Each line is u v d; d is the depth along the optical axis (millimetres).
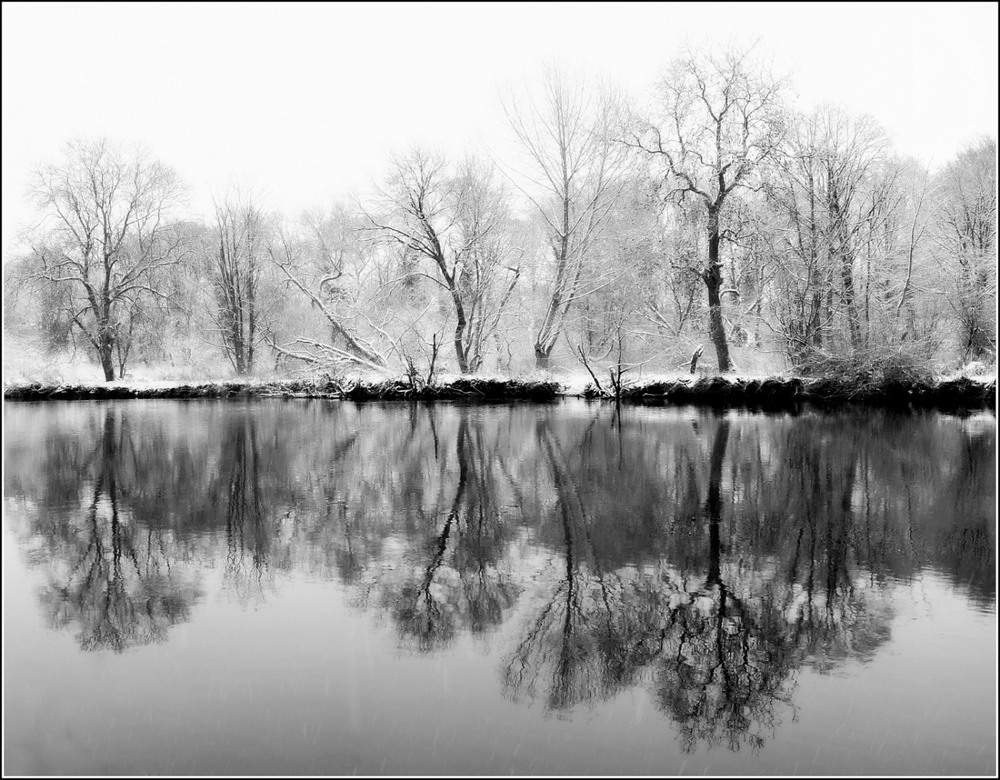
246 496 15188
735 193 33812
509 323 42000
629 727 6648
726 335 36281
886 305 31375
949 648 7988
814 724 6660
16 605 9359
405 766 6109
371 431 24922
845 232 31812
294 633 8484
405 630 8555
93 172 42500
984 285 33094
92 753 6281
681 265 33969
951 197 36844
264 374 41594
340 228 43094
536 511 13773
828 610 9023
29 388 38094
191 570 10633
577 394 35594
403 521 13172
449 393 36281
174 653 8000
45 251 41656
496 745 6367
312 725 6660
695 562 10820
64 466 18484
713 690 7230
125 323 43812
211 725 6668
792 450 20000
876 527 12516
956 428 24250
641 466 17953
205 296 46031
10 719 6770
